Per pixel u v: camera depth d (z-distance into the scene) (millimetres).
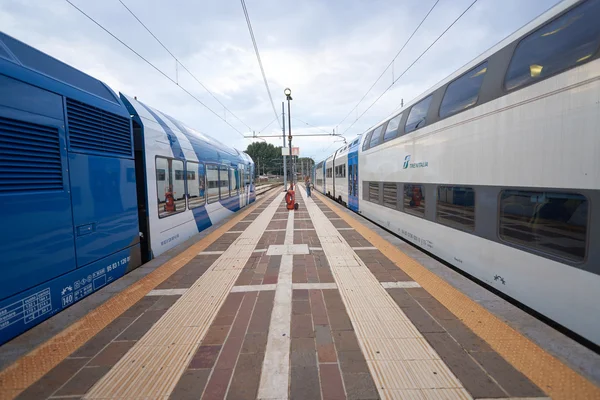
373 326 3137
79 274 3848
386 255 5844
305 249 6441
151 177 5883
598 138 2562
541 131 3146
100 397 2186
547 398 2088
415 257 5566
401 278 4555
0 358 2639
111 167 4551
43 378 2387
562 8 3010
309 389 2236
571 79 2807
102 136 4355
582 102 2695
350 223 9859
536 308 3303
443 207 5289
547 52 3125
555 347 2643
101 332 3084
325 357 2623
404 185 7066
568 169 2840
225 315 3453
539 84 3176
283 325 3199
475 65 4453
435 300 3736
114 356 2676
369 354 2654
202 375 2412
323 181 26391
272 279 4629
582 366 2393
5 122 2895
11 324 2936
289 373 2418
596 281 2615
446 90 5277
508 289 3740
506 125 3684
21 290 3041
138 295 4035
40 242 3264
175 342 2898
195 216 8305
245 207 15961
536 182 3225
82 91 4043
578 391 2139
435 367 2455
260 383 2309
